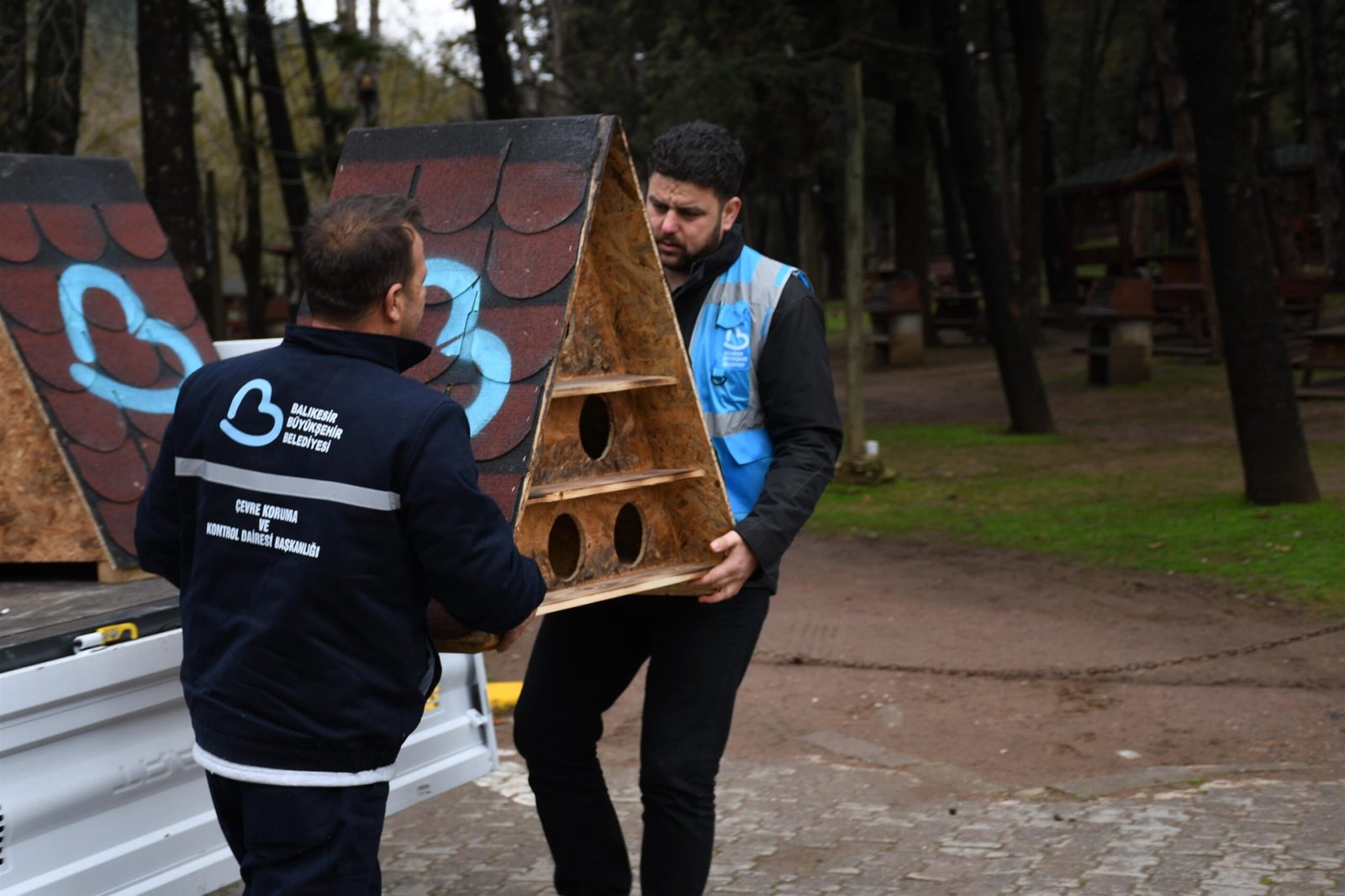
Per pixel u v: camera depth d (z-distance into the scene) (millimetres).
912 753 5141
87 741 2771
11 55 11414
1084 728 5340
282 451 2338
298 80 27594
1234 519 9102
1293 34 43062
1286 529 8617
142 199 4148
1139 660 6238
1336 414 15102
